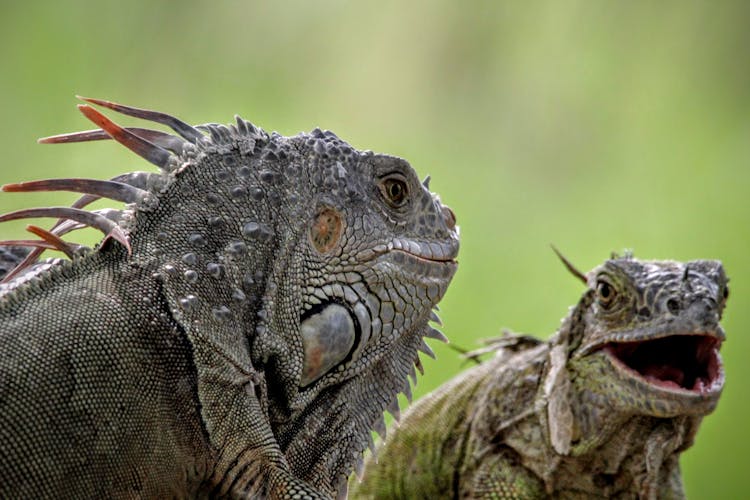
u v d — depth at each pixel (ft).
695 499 61.41
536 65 115.34
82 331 19.47
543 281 78.84
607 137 109.50
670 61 116.26
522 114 112.78
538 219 89.71
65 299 19.89
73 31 95.55
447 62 114.32
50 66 92.27
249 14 107.04
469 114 112.06
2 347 18.94
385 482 37.81
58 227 22.44
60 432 18.63
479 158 106.11
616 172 101.76
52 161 79.15
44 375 18.81
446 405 38.58
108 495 18.99
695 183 94.94
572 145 109.40
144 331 19.98
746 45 116.16
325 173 23.16
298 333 22.27
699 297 30.83
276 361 21.90
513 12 116.37
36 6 94.12
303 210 22.63
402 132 108.78
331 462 23.31
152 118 22.61
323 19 111.55
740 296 76.74
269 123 102.12
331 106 108.68
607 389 32.78
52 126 88.84
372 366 23.91
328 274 22.93
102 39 96.84
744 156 99.66
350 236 23.21
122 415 19.30
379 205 23.86
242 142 22.62
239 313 21.27
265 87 105.50
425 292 24.48
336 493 23.70
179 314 20.40
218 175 22.07
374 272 23.48
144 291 20.39
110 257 20.83
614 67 115.55
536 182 101.91
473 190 96.12
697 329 30.48
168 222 21.36
